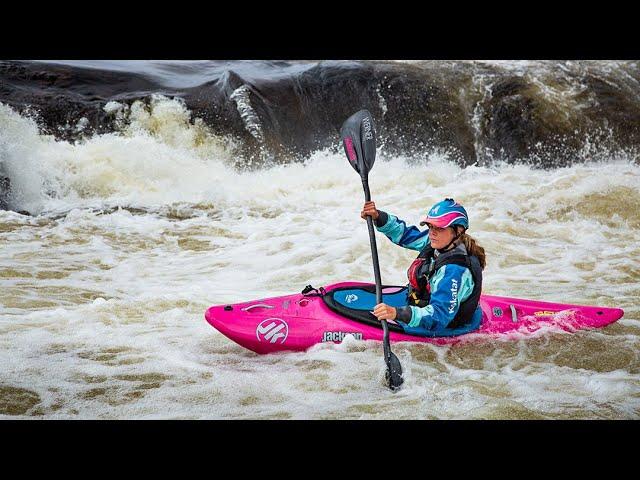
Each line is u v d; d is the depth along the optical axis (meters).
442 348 12.31
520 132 35.50
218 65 39.50
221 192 27.61
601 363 12.05
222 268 19.02
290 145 33.66
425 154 35.12
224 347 12.79
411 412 10.17
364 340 12.33
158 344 12.91
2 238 21.48
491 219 23.06
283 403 10.51
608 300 15.71
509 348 12.42
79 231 22.61
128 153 28.80
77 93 32.59
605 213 24.02
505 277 17.77
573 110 36.59
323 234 22.05
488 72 38.56
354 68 36.84
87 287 16.91
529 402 10.49
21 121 27.67
